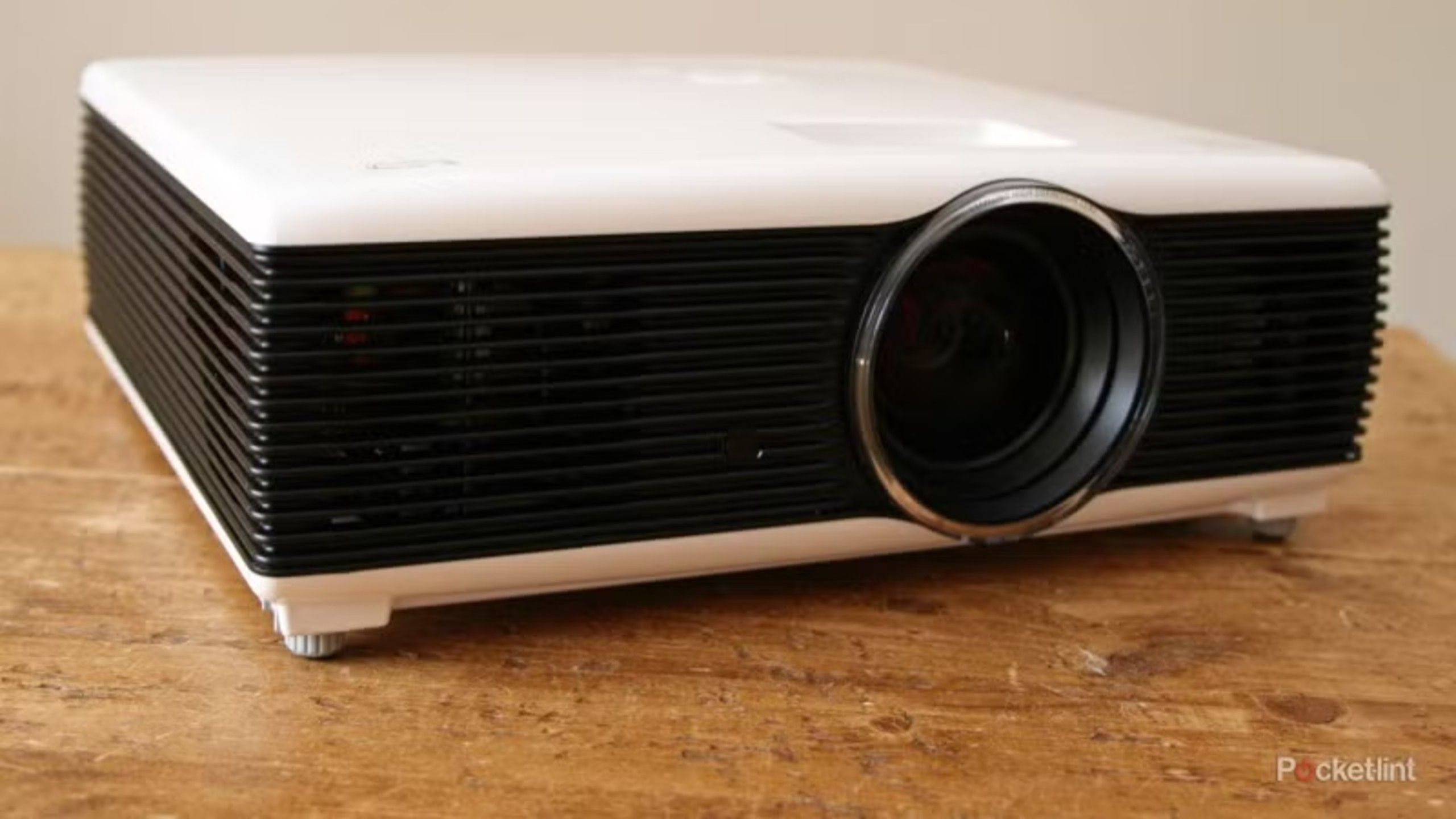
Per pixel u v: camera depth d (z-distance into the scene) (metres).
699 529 1.02
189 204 1.04
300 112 1.12
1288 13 1.98
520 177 0.94
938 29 1.98
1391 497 1.33
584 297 0.95
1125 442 1.09
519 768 0.90
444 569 0.96
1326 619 1.12
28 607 1.05
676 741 0.93
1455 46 1.98
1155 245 1.08
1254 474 1.16
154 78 1.27
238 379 0.94
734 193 0.98
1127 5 1.97
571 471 0.97
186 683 0.97
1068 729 0.97
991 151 1.06
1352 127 2.00
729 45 1.98
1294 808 0.90
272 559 0.93
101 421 1.37
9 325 1.59
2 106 1.97
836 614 1.09
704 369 0.99
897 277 1.01
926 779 0.91
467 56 1.47
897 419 1.10
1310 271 1.13
